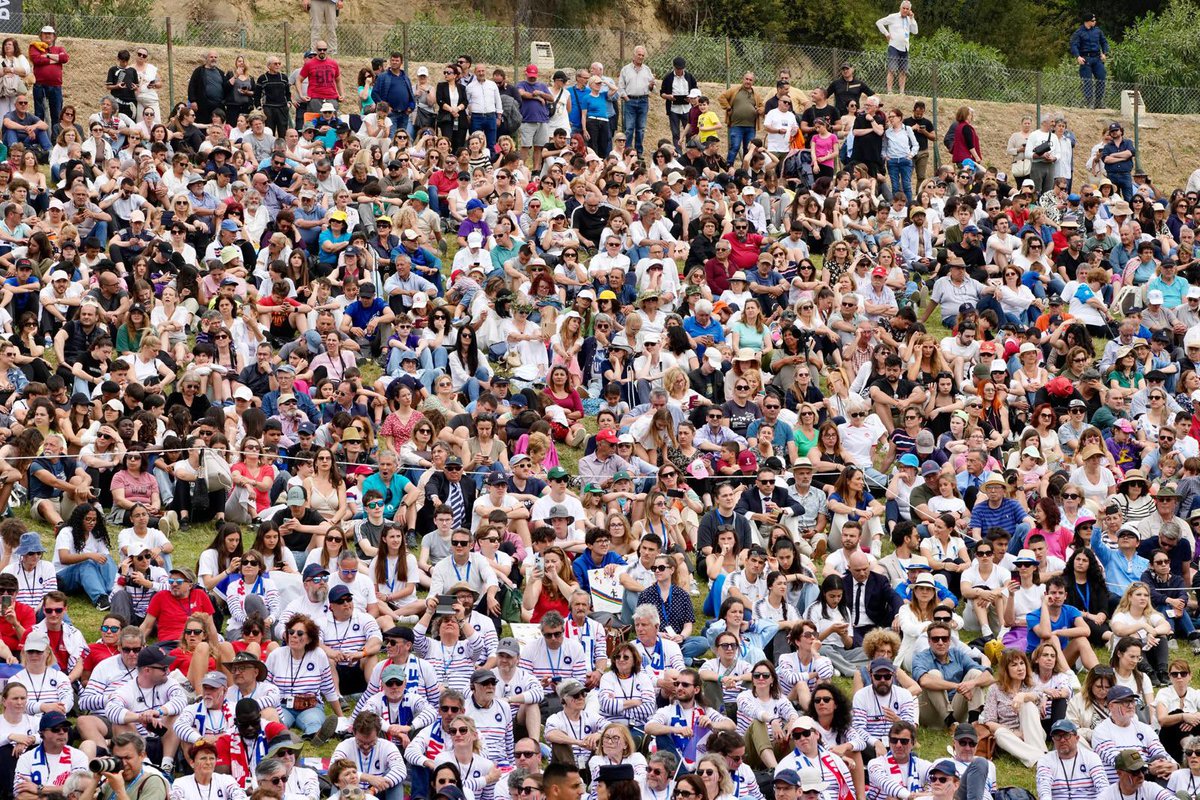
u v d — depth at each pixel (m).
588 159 134.12
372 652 67.94
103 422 81.56
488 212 117.62
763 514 82.19
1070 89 181.88
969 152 148.75
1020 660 70.62
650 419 87.62
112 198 110.56
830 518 83.88
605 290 103.44
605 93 146.25
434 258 110.31
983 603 77.50
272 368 89.56
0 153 124.88
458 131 137.38
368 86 147.38
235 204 112.25
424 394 88.38
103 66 155.38
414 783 62.12
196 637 64.81
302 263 103.25
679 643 72.19
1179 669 71.69
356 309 99.44
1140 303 116.75
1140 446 93.25
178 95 156.62
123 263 103.62
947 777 62.78
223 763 60.59
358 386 87.56
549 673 68.38
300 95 142.50
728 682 68.50
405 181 122.50
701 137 141.75
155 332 95.56
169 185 115.62
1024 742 70.00
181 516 79.44
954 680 71.69
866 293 112.12
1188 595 80.56
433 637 69.31
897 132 141.75
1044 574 78.75
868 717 67.50
